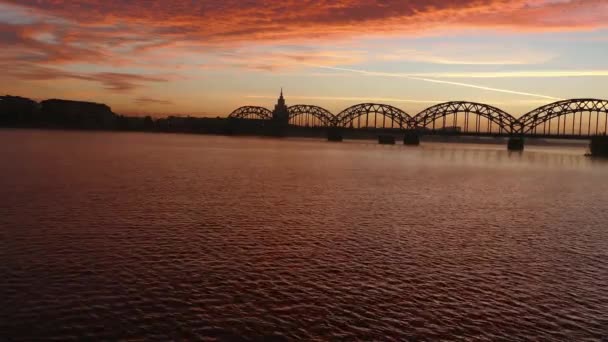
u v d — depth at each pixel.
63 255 30.11
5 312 22.09
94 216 41.81
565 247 36.12
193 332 21.02
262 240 35.47
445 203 56.88
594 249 35.69
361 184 75.12
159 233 36.41
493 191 71.31
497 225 43.88
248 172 90.00
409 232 39.69
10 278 25.97
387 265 30.47
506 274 29.41
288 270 28.83
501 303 25.00
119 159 111.88
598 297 26.06
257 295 24.97
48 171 77.94
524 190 73.81
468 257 32.78
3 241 32.81
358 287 26.52
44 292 24.31
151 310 22.83
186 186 64.62
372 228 40.78
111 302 23.47
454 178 91.69
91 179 69.00
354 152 199.00
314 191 64.25
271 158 137.88
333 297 25.08
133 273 27.34
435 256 32.81
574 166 140.12
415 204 55.16
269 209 48.41
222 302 23.98
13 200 48.62
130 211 44.59
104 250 31.47
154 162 106.69
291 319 22.48
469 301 25.12
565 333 21.97
